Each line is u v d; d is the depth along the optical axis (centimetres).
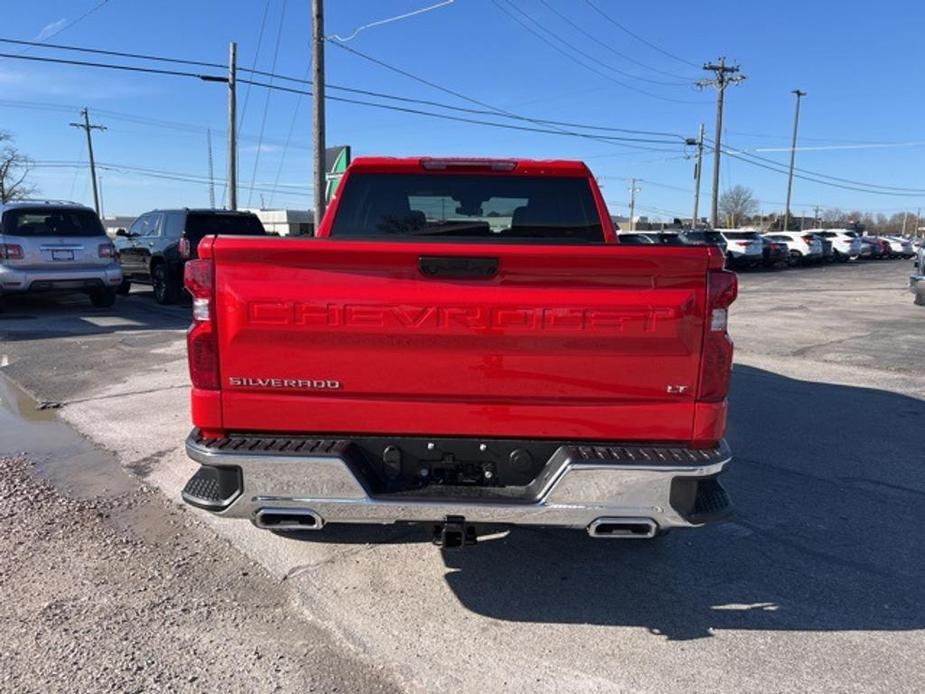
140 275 1622
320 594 360
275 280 296
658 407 303
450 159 419
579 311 293
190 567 385
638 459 295
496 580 376
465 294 293
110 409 689
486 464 312
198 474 325
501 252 290
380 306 295
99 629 326
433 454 311
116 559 393
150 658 305
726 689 289
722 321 298
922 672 301
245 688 287
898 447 605
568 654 312
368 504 298
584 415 303
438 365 300
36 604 346
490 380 301
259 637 322
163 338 1077
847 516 464
